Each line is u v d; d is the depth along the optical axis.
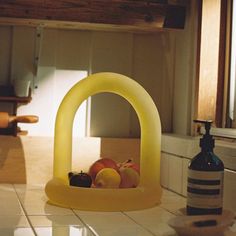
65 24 1.54
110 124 1.65
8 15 1.44
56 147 1.29
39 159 1.51
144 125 1.28
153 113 1.28
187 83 1.54
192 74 1.52
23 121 1.46
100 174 1.25
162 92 1.69
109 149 1.57
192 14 1.52
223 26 1.47
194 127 1.48
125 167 1.32
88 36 1.64
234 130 1.31
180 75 1.60
